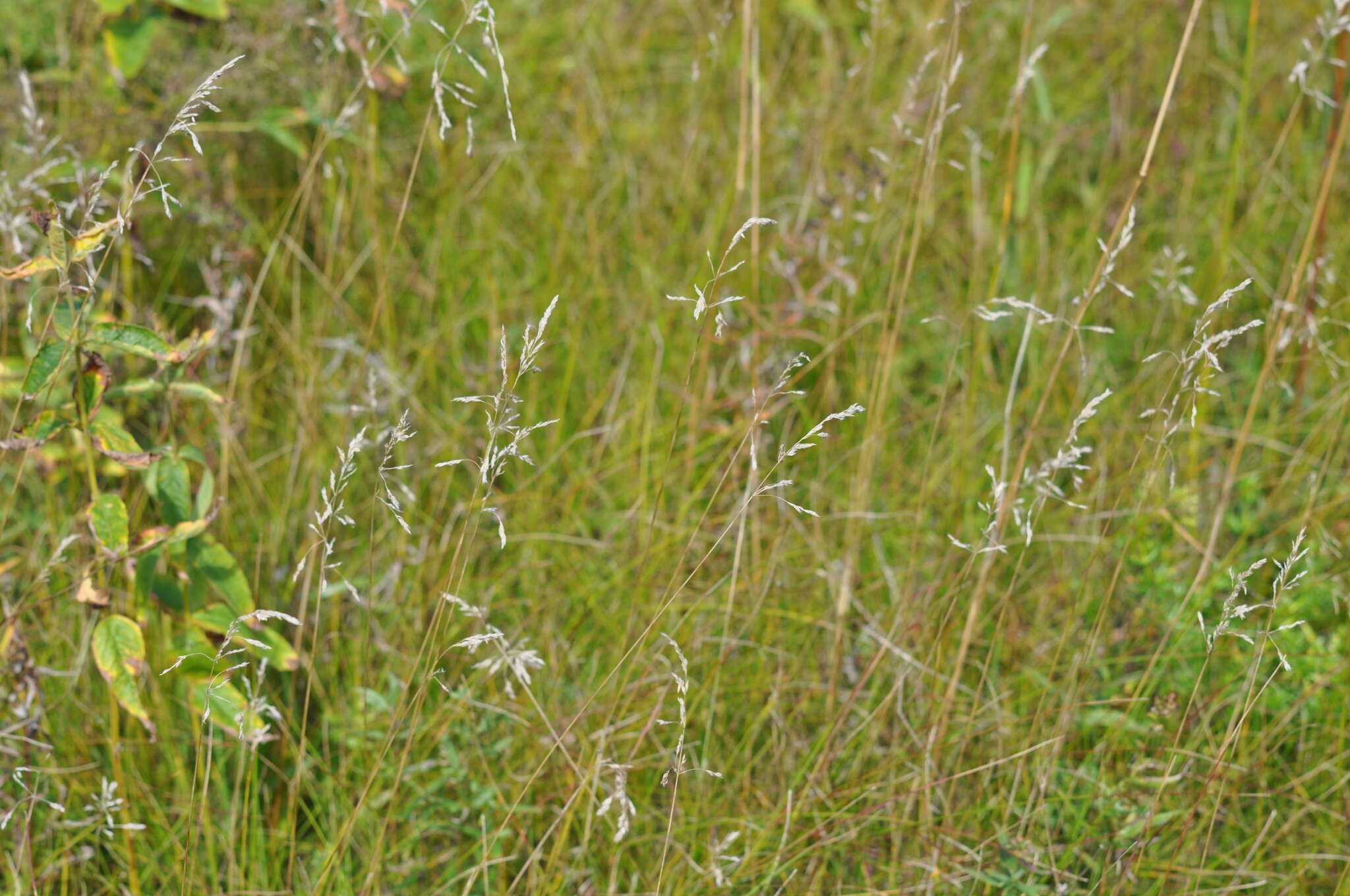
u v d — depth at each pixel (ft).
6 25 10.03
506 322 10.78
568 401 10.31
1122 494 7.81
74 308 6.18
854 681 8.11
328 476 9.20
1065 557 8.98
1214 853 7.17
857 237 10.61
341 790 7.37
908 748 7.70
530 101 12.57
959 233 11.51
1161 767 7.27
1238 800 7.38
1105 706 7.88
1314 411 10.02
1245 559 8.85
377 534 8.98
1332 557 8.83
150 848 7.18
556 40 13.30
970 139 12.04
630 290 11.05
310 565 7.47
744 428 9.30
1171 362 10.15
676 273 11.22
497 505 9.25
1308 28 12.96
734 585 7.58
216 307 8.47
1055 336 10.35
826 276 9.85
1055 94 13.16
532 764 7.57
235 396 9.53
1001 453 9.62
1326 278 9.74
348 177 10.80
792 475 9.48
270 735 7.51
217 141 10.14
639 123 12.53
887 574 8.42
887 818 7.14
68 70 10.14
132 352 6.24
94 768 7.44
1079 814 7.29
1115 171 12.43
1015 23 13.69
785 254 10.52
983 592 7.86
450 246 11.11
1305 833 7.34
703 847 7.18
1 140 9.44
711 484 9.51
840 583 8.47
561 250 10.96
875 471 9.42
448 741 7.28
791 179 11.75
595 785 6.77
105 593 6.39
